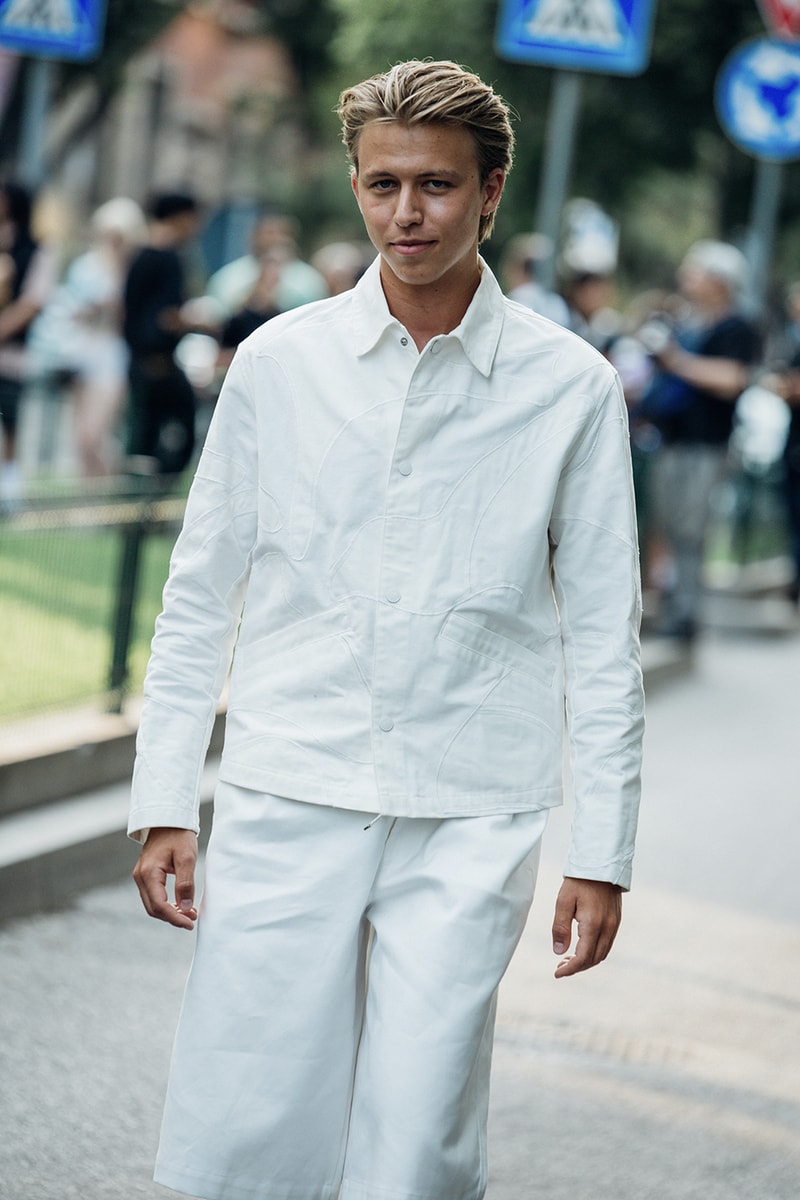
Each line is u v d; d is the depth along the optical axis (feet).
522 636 12.33
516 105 89.81
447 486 12.11
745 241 96.32
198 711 12.55
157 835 12.47
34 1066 18.93
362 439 12.11
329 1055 12.10
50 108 91.56
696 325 47.06
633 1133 18.71
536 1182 17.29
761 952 25.34
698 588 47.93
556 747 12.45
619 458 12.37
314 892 12.03
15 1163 16.63
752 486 63.00
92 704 27.81
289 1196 12.12
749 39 86.69
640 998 22.95
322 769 12.07
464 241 11.89
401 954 11.97
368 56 92.02
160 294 44.29
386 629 12.01
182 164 137.69
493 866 12.01
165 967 22.39
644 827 31.53
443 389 12.15
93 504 27.07
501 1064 20.27
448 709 12.07
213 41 127.75
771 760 37.91
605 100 88.28
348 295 12.52
